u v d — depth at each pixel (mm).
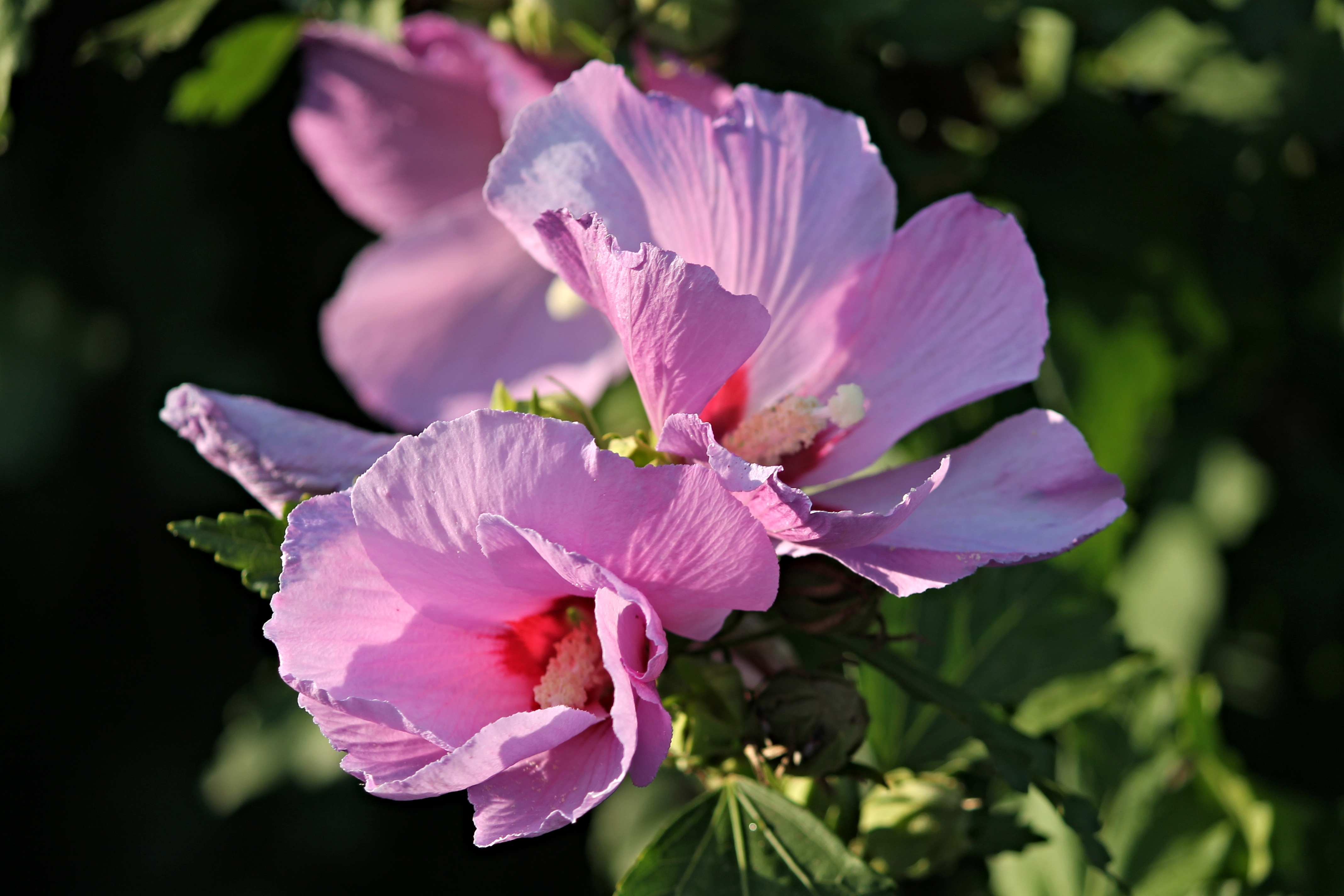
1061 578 783
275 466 696
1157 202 843
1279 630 997
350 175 865
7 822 1482
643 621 655
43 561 1363
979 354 682
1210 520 936
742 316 652
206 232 1251
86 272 1267
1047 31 861
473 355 852
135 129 1239
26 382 1252
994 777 787
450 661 661
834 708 692
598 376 837
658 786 948
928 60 811
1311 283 867
